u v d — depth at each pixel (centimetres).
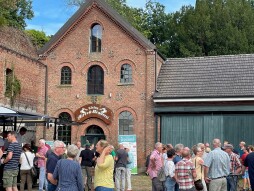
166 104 2950
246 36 5109
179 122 2920
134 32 3080
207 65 3138
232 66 3077
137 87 3045
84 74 3166
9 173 1358
